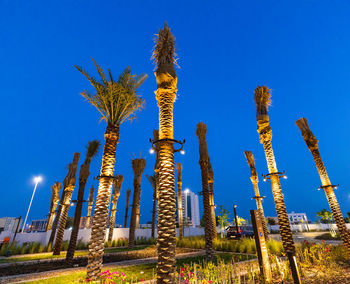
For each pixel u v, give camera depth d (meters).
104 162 9.08
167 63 7.84
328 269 8.51
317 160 13.15
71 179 16.67
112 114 9.76
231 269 8.24
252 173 21.70
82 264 11.20
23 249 17.14
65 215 16.19
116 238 26.64
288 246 9.65
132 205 21.67
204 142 13.66
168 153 6.52
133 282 7.23
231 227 27.23
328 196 12.40
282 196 10.55
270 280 6.65
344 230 11.37
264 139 11.78
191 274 6.70
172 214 5.95
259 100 12.40
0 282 7.59
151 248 19.39
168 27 8.55
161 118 7.14
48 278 8.07
